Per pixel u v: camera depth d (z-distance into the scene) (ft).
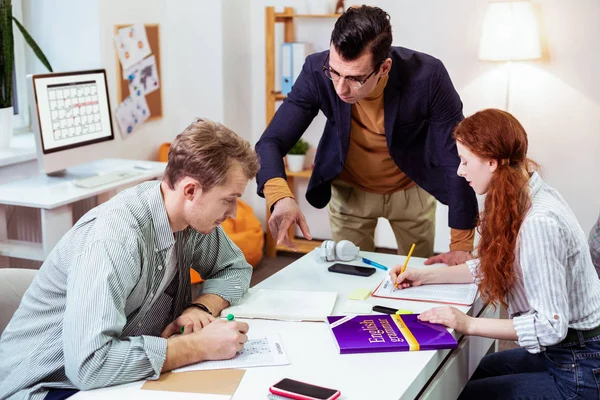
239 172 5.10
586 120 13.82
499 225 5.82
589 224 14.23
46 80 10.70
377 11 6.70
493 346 8.83
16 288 6.21
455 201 7.79
